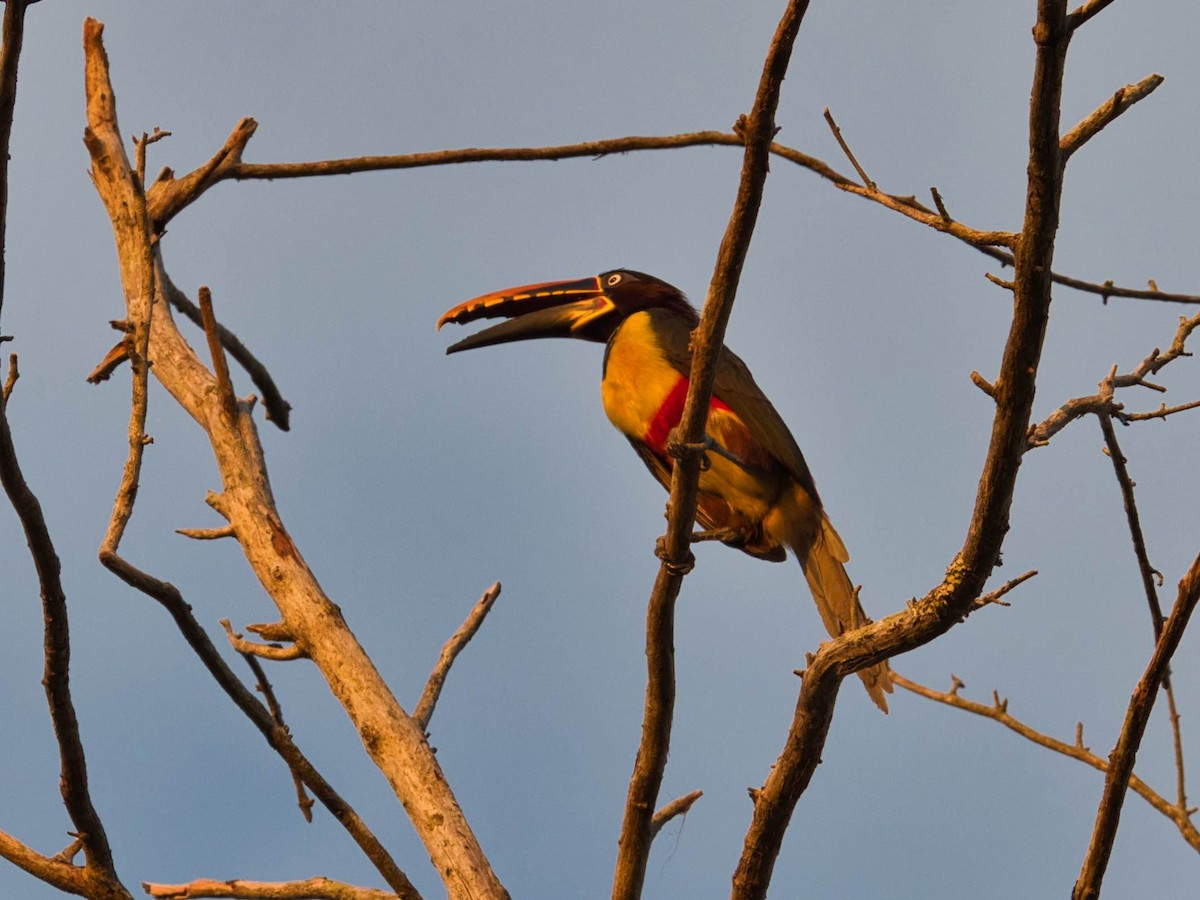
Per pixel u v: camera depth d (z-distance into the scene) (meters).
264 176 14.83
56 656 9.48
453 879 10.20
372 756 10.89
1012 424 8.51
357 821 9.91
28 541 9.24
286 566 11.64
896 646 9.27
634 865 10.03
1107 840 8.64
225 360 12.41
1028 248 8.14
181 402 13.05
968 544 8.96
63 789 9.77
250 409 12.88
